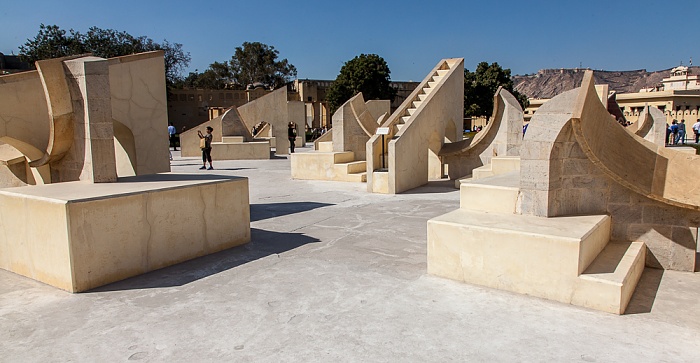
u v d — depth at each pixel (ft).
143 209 17.62
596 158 16.52
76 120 21.03
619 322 12.99
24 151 27.45
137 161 33.86
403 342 11.96
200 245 20.03
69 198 15.76
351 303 14.58
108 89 20.54
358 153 50.72
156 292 15.70
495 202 18.58
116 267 16.79
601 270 14.56
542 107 17.76
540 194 17.42
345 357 11.22
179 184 19.70
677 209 17.33
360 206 32.09
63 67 20.80
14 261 17.69
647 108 43.93
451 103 47.96
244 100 153.28
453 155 46.60
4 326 13.07
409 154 39.58
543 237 14.52
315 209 31.12
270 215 29.17
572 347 11.59
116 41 145.48
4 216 17.67
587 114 16.30
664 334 12.25
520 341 11.94
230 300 14.96
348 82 165.37
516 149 43.60
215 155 73.72
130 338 12.32
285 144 88.63
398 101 184.55
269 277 17.20
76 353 11.53
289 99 177.06
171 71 160.04
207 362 11.05
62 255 15.66
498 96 43.60
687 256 17.40
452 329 12.67
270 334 12.50
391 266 18.39
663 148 19.63
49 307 14.40
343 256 19.89
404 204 32.68
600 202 18.47
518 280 15.19
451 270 16.67
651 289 15.64
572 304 14.21
